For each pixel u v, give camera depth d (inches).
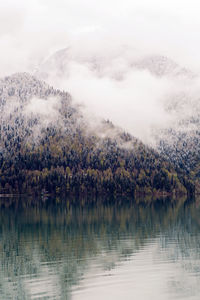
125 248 3090.6
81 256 2829.7
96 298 1929.1
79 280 2218.3
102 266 2514.8
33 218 5492.1
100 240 3501.5
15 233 4030.5
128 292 1998.0
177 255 2780.5
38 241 3518.7
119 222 4849.9
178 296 1927.9
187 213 5994.1
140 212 6274.6
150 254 2834.6
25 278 2298.2
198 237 3563.0
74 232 4033.0
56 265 2581.2
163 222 4781.0
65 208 7283.5
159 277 2236.7
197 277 2224.4
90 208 7278.5
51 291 2052.2
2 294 2026.3
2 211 6653.5
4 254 2979.8
